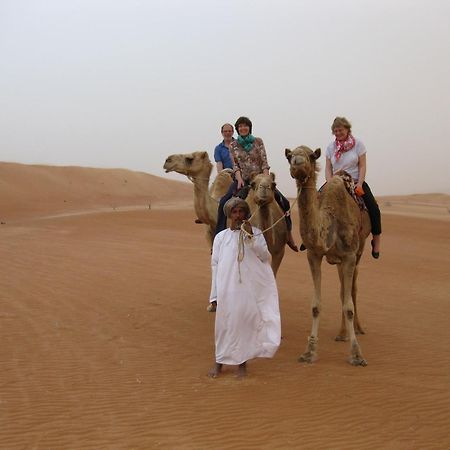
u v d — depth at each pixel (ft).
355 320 35.24
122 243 85.87
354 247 28.58
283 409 22.82
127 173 347.77
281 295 46.96
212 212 39.58
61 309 40.40
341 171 30.32
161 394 24.47
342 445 19.75
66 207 244.01
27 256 67.26
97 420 21.72
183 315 39.50
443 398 24.21
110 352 30.86
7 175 274.77
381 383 25.95
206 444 19.74
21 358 29.53
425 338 34.50
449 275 60.49
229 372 27.53
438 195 359.46
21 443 19.80
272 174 32.73
